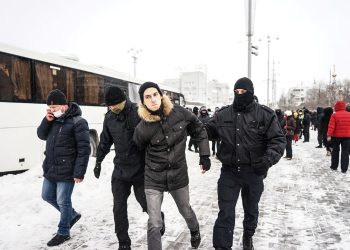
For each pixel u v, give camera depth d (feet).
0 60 25.94
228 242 11.66
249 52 45.27
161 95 11.57
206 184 25.79
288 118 39.96
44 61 30.19
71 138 13.94
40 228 16.14
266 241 14.57
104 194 22.47
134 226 16.30
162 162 11.63
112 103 12.41
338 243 14.42
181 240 14.55
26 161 28.02
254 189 12.14
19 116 27.45
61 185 13.97
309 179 28.04
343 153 31.14
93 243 14.30
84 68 36.14
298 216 18.06
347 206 20.03
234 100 12.19
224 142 12.24
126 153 12.54
